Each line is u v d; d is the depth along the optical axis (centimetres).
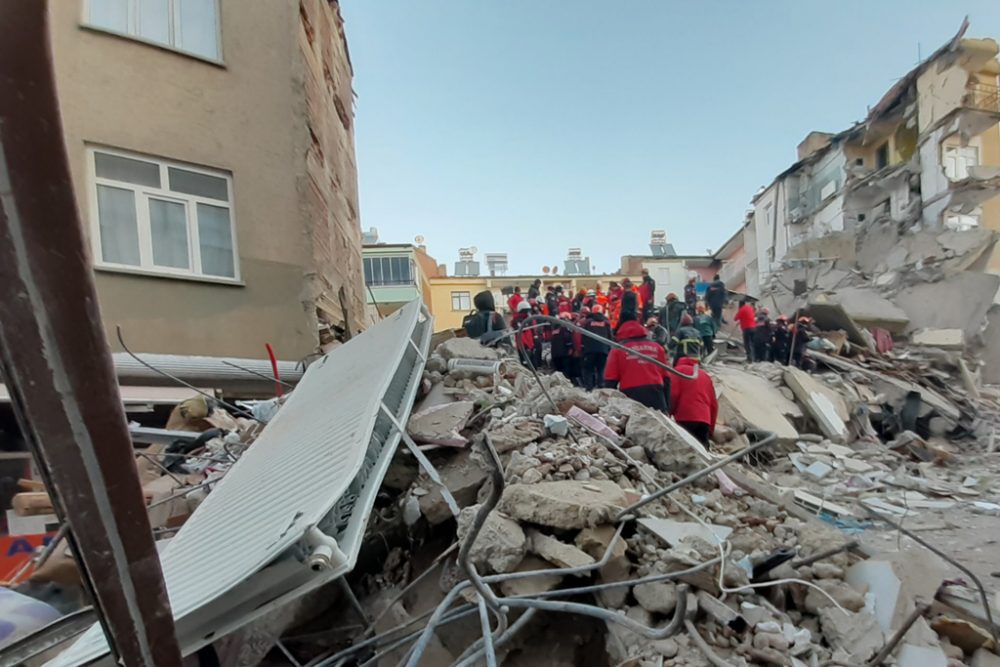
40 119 63
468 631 218
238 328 746
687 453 321
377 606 260
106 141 664
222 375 680
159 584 91
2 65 59
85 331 73
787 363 1070
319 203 945
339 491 172
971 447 768
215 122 754
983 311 1385
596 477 286
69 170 67
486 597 154
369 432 227
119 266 660
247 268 765
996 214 1730
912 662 174
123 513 83
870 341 1194
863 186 1906
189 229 724
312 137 912
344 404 315
